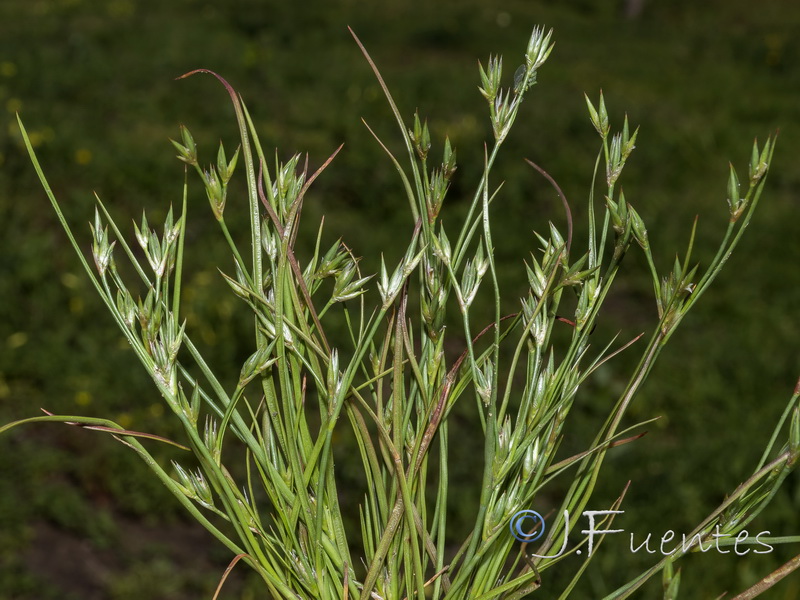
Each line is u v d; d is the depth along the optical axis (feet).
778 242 20.97
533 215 22.03
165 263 2.24
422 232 2.48
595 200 22.82
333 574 2.42
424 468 2.50
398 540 2.47
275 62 34.63
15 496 11.87
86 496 12.14
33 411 13.57
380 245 19.94
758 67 39.93
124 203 20.83
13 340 14.88
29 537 11.28
